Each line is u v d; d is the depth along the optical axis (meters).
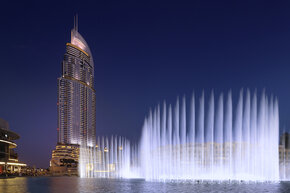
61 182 59.38
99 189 39.34
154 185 46.28
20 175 108.50
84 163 148.38
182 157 77.31
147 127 82.31
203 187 41.22
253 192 33.84
